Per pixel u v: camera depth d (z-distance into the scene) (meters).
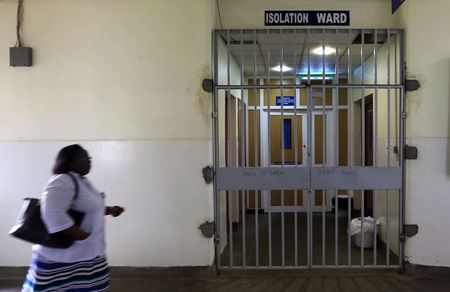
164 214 3.66
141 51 3.63
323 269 3.76
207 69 3.62
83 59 3.66
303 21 3.73
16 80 3.69
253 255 4.26
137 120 3.65
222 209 4.29
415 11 3.58
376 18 3.80
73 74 3.66
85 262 2.17
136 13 3.63
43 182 3.69
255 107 3.72
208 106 3.61
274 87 3.66
